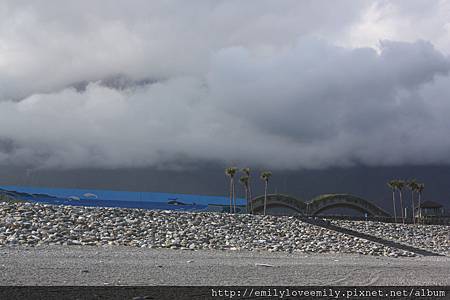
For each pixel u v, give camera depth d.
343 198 139.62
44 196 115.31
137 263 29.48
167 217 64.38
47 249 39.50
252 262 34.06
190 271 25.56
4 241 42.84
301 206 135.88
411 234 80.88
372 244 63.62
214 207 133.50
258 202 132.12
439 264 42.62
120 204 122.06
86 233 51.44
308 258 42.75
